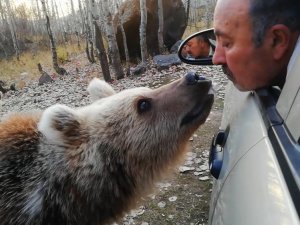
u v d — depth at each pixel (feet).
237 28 1.13
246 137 1.09
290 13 1.04
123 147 1.79
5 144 1.66
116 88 8.05
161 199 2.89
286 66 1.13
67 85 10.40
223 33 1.17
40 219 1.59
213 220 1.31
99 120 1.83
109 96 2.12
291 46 1.08
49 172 1.64
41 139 1.70
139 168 1.83
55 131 1.68
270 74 1.16
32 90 11.00
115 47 8.79
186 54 2.11
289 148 0.78
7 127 1.74
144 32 8.96
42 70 15.98
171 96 1.87
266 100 1.15
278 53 1.09
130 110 1.85
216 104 5.10
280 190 0.69
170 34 11.16
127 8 10.75
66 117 1.74
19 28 30.32
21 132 1.70
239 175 0.97
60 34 30.91
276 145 0.84
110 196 1.75
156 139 1.85
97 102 2.03
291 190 0.66
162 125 1.85
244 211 0.79
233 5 1.13
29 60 21.36
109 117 1.84
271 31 1.07
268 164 0.81
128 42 10.84
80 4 21.04
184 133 1.89
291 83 0.95
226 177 1.17
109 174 1.74
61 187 1.64
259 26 1.08
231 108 1.68
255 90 1.27
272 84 1.22
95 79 2.28
